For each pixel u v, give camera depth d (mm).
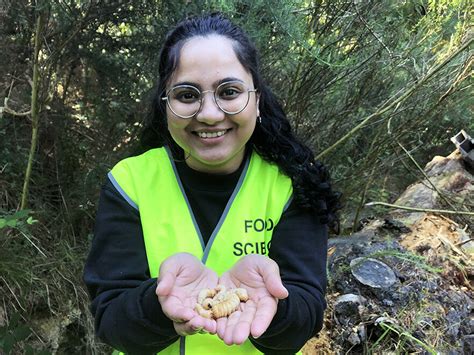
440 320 2568
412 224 3322
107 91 2816
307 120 3203
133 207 1406
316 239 1449
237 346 1376
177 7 2453
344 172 3342
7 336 1988
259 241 1431
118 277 1338
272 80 2889
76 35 2543
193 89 1304
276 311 1228
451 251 3078
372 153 3246
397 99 2869
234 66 1316
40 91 2492
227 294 1208
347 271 2729
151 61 2686
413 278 2752
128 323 1232
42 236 2672
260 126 1487
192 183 1454
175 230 1405
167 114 1380
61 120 2803
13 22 2553
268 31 2578
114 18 2555
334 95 3197
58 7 2350
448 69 3055
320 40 2811
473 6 3078
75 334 2502
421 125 3336
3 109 2336
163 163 1477
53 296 2516
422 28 3066
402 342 2395
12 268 2428
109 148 2941
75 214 2799
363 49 2979
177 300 1180
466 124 3980
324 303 1388
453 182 3715
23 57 2645
